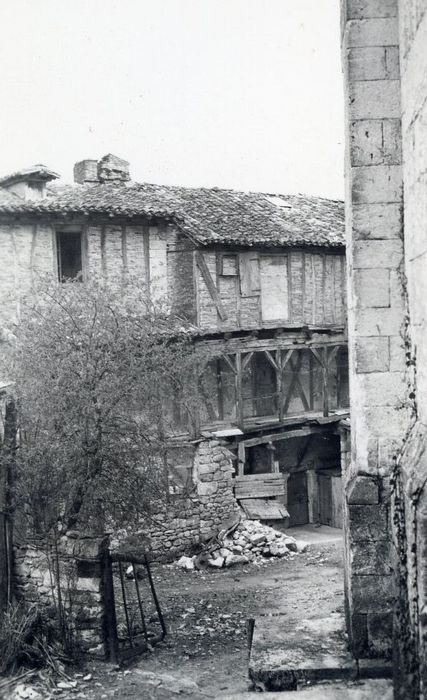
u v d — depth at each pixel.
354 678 5.88
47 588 9.90
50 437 10.52
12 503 10.19
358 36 6.27
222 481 18.39
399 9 6.15
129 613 11.57
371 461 6.26
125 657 9.44
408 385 6.24
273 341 20.89
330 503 23.02
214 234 19.34
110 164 21.22
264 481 20.11
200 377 18.56
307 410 22.78
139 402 11.70
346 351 23.83
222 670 9.04
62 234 18.67
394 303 6.30
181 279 19.75
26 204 17.42
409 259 6.07
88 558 9.38
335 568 16.14
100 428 10.66
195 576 15.79
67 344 11.18
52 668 8.77
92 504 10.25
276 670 5.88
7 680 8.50
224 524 18.27
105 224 18.77
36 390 10.73
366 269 6.32
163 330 13.30
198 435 18.11
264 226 21.02
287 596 13.20
